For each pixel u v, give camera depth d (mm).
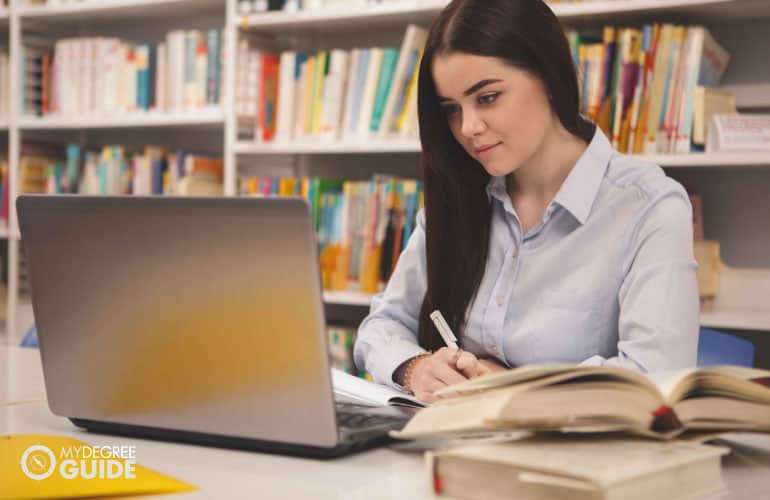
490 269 1487
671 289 1273
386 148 2650
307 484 781
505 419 722
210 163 3182
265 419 852
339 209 2744
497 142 1309
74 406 986
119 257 901
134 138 3650
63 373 983
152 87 3174
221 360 863
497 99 1283
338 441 834
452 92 1303
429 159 1463
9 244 3471
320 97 2797
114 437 974
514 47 1266
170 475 806
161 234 864
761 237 2508
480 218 1482
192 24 3510
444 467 741
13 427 1026
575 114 1353
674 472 711
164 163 3229
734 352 1539
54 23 3631
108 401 957
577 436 812
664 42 2248
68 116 3371
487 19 1263
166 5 3252
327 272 2760
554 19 1324
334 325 2801
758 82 2482
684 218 1344
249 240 811
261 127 2885
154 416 925
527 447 760
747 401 827
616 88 2297
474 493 721
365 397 1134
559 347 1401
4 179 3537
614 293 1376
